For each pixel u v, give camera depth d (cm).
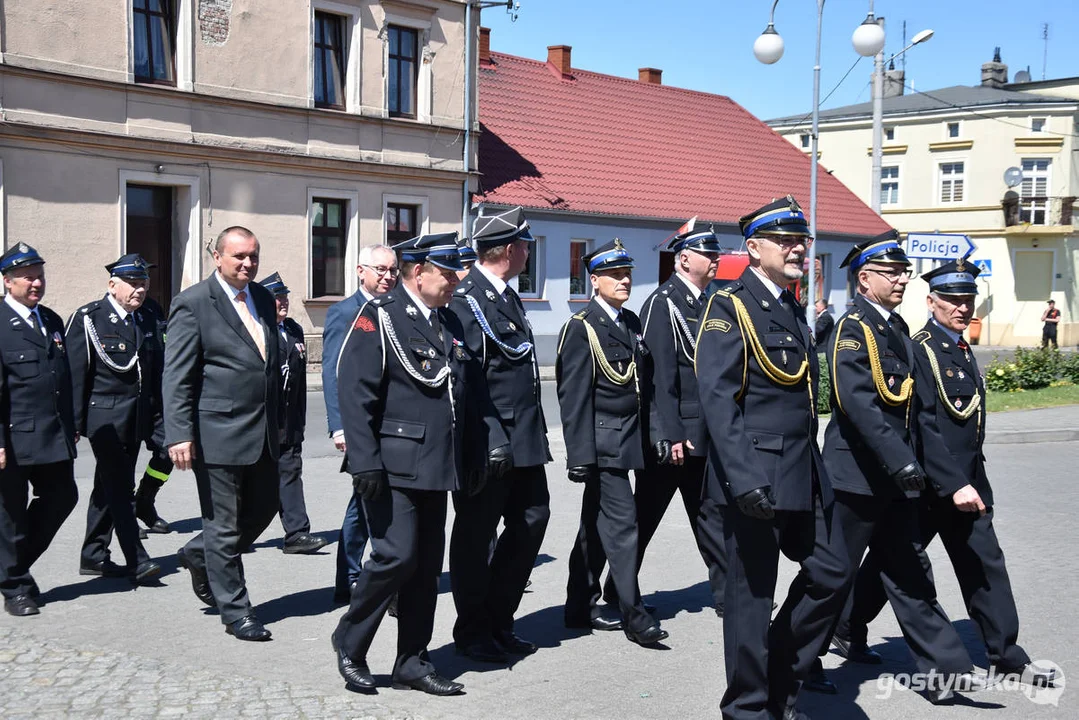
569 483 1155
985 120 4409
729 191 3262
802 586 482
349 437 516
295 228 2195
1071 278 4466
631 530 614
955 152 4488
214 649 589
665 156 3269
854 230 3525
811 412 478
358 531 689
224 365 613
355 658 527
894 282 526
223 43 2061
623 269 627
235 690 520
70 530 890
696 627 648
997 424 1606
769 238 477
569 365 615
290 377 826
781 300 484
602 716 500
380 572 514
